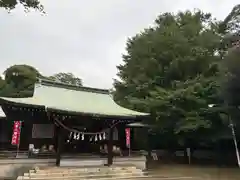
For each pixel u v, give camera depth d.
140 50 27.42
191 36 26.64
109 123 17.19
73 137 17.69
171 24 27.53
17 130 15.61
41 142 16.77
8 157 15.34
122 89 28.30
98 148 18.39
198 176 16.44
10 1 14.62
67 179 13.73
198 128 21.42
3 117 19.50
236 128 21.22
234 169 20.05
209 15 30.97
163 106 21.91
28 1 15.20
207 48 25.61
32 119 16.97
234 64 15.19
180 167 21.00
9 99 15.02
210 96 21.25
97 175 14.74
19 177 13.57
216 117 21.86
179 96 21.36
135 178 15.12
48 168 14.76
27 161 15.25
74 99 19.00
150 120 23.34
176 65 24.19
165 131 23.34
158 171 18.27
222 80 17.19
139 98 25.12
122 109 19.36
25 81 35.34
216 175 16.94
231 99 16.73
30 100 16.41
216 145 25.86
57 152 15.66
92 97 20.09
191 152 26.20
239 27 24.41
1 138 19.77
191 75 24.77
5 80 35.78
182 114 21.81
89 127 17.27
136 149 26.38
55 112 14.68
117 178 14.74
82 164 16.41
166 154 28.28
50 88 19.19
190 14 28.67
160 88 23.95
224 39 24.30
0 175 14.45
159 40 25.97
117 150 19.03
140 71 27.09
